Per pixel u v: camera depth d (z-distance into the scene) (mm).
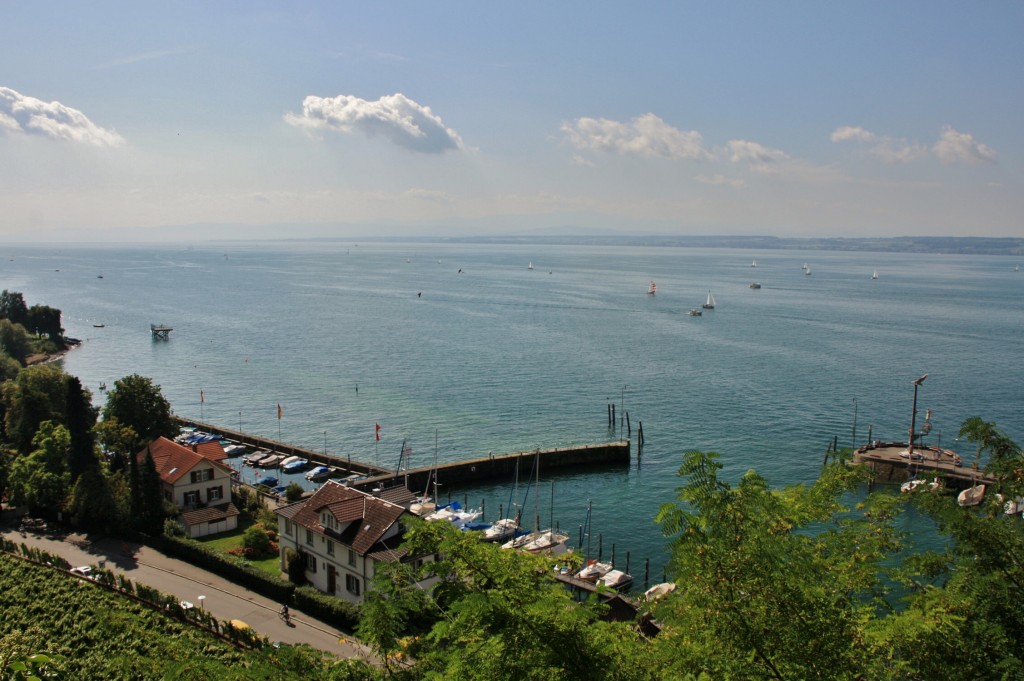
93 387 167875
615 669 18156
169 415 110188
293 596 66312
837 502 24312
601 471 114375
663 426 133000
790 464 112688
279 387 166125
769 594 17625
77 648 54781
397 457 121062
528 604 19156
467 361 189250
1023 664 17953
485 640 19297
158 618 59156
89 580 66812
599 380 167000
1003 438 24453
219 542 81125
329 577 67812
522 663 17766
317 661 20906
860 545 22438
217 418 144250
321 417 143000
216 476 89812
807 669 16859
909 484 83125
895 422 134250
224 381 172750
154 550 77812
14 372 156125
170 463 90688
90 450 88000
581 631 18594
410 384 166875
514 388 161375
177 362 194625
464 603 18188
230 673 19797
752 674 17125
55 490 85688
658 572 80938
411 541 20953
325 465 117562
